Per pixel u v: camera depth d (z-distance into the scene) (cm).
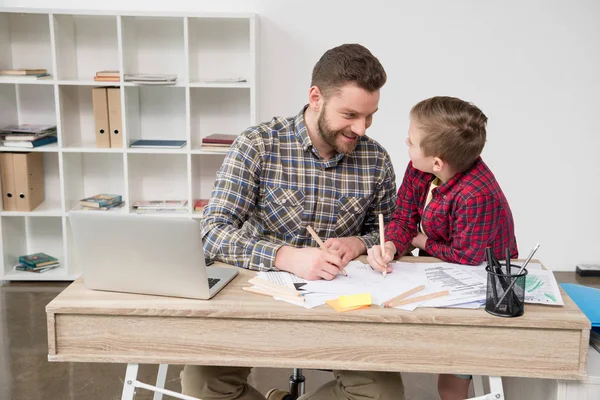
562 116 405
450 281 165
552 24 395
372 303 149
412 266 179
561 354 144
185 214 394
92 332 148
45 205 404
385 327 145
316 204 197
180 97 404
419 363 146
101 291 157
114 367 285
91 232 150
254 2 393
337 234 201
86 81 373
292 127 198
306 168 196
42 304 358
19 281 396
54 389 265
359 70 171
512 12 394
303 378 219
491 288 144
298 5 393
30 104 404
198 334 147
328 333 146
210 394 176
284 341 147
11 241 401
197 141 409
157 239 146
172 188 416
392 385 167
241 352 148
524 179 413
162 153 393
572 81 402
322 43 397
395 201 212
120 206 404
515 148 410
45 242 421
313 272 164
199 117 407
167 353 149
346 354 146
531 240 421
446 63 400
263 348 147
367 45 398
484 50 398
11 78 368
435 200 191
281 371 285
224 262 179
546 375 144
